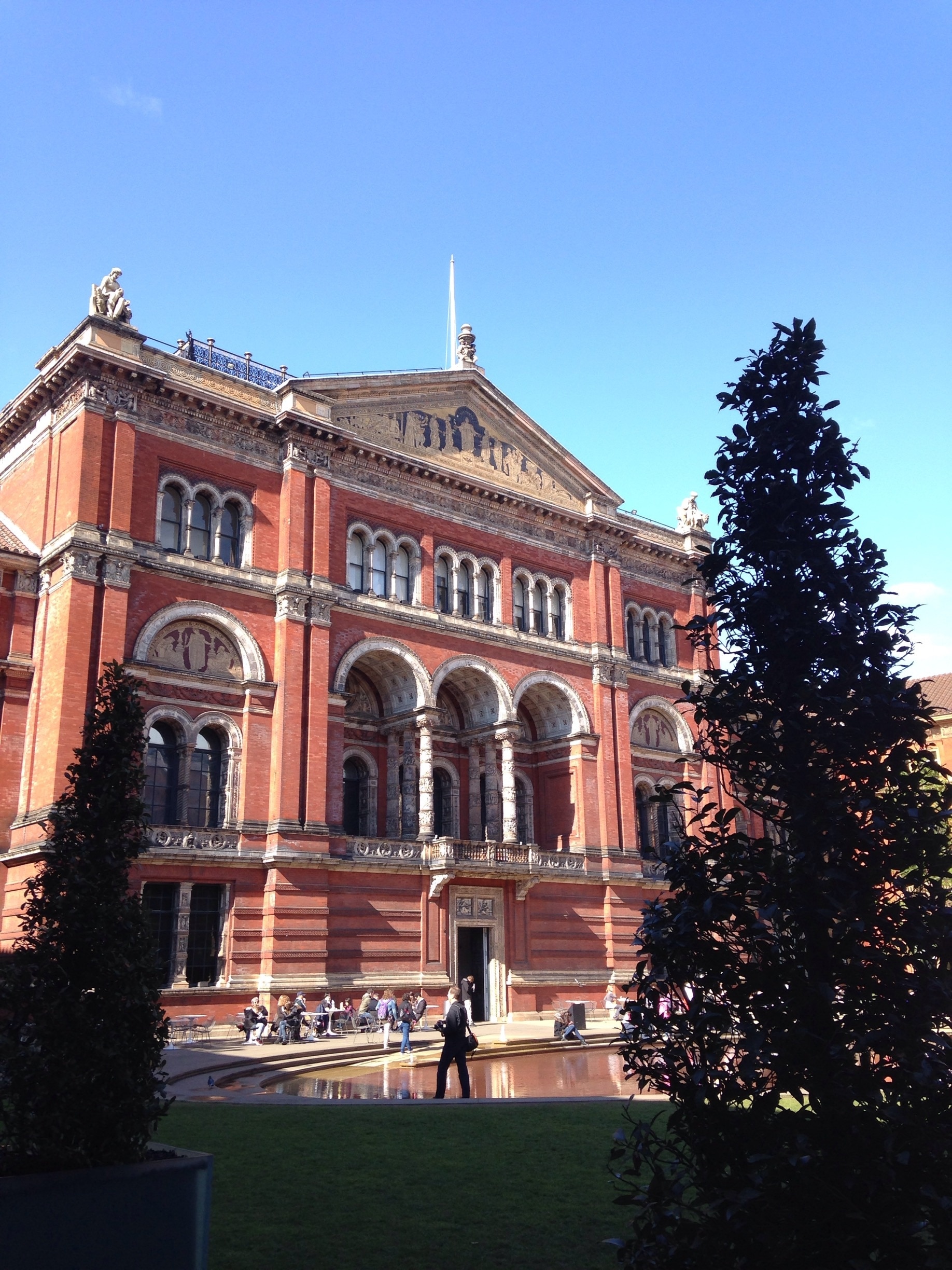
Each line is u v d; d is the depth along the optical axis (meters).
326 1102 20.69
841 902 7.74
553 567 51.41
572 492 53.53
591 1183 13.38
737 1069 7.74
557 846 49.69
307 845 38.03
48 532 37.22
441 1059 22.55
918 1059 7.15
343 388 43.72
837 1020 7.75
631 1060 8.27
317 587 40.84
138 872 34.53
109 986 9.54
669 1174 8.87
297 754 38.75
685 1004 8.16
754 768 8.84
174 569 37.72
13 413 40.53
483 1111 19.19
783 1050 7.54
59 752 33.12
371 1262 10.17
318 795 38.91
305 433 42.03
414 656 44.12
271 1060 29.70
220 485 40.12
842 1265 6.99
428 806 42.72
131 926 9.83
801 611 8.79
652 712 54.72
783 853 8.27
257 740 38.59
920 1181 6.99
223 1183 13.16
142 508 37.53
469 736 48.53
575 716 50.22
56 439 38.19
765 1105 7.61
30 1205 7.84
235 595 39.38
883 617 8.76
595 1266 10.13
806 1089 7.59
